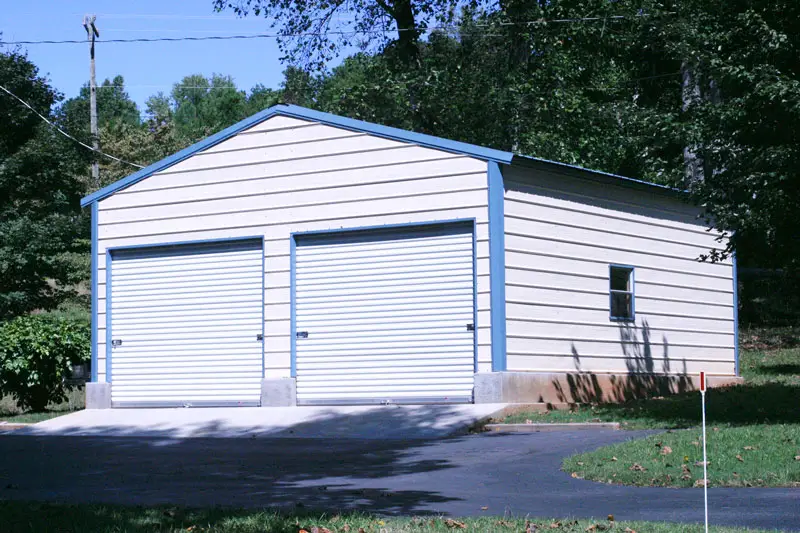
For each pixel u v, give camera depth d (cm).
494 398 1764
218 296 2095
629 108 3164
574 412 1742
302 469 1266
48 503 971
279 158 2045
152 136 6950
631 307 2109
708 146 1622
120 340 2191
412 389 1872
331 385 1953
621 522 805
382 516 875
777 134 1534
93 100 5016
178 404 2111
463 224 1844
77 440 1767
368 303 1931
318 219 1988
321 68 3597
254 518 851
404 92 3278
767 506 880
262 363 2030
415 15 3509
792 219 1520
